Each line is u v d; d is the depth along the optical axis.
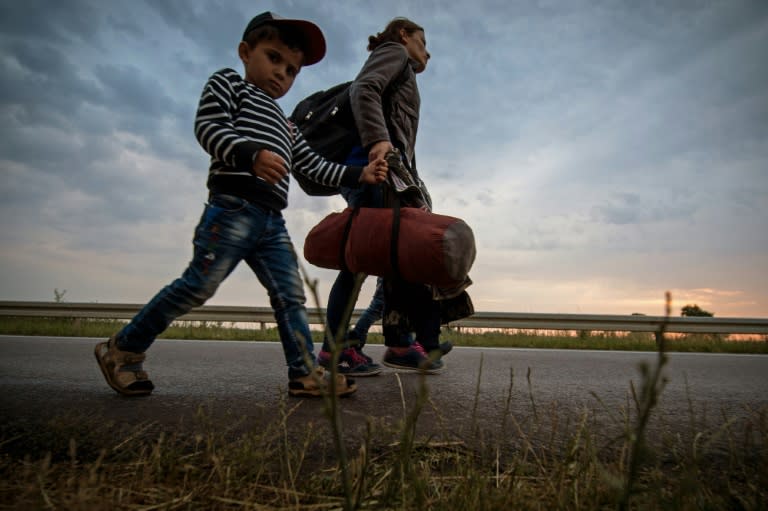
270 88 2.46
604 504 1.10
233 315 7.65
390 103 2.81
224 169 2.25
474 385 2.95
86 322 7.54
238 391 2.59
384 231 2.26
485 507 1.02
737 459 1.43
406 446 0.97
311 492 1.16
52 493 1.09
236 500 1.12
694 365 4.36
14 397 2.34
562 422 2.02
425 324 2.65
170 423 1.86
